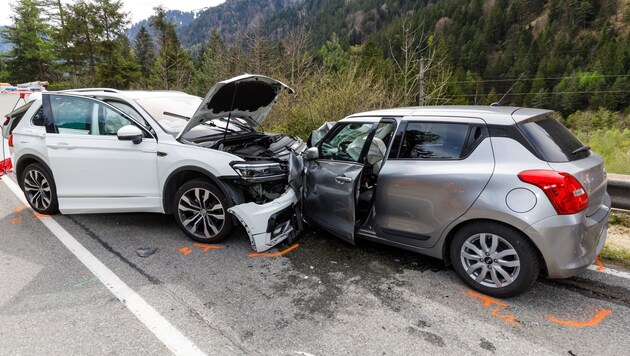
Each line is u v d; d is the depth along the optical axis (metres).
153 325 2.44
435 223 2.91
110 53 32.41
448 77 13.13
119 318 2.52
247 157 3.62
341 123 3.64
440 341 2.25
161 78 31.62
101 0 31.61
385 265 3.26
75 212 4.15
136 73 33.41
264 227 3.41
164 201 3.79
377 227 3.30
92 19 31.08
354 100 9.79
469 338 2.28
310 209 3.78
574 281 2.90
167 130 3.79
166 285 2.95
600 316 2.47
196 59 57.66
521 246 2.52
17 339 2.31
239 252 3.54
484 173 2.63
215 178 3.48
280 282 2.99
